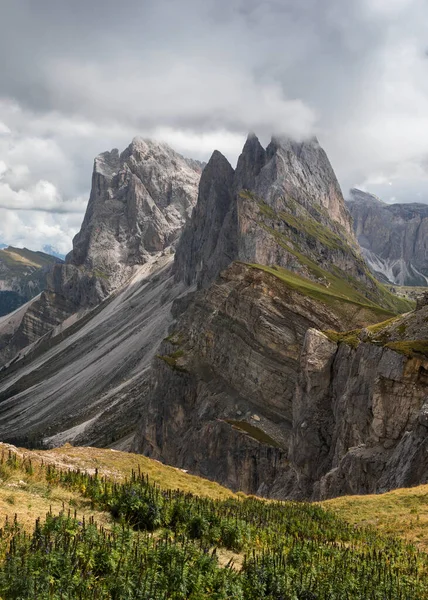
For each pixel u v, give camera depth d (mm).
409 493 46531
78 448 47312
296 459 116125
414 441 70312
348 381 103938
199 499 34469
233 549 28297
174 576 20422
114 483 32969
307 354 121000
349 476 82688
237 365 173625
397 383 83312
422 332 93250
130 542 22453
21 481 29641
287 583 22891
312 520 37781
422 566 29344
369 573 26219
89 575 19016
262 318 170375
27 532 22047
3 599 16906
